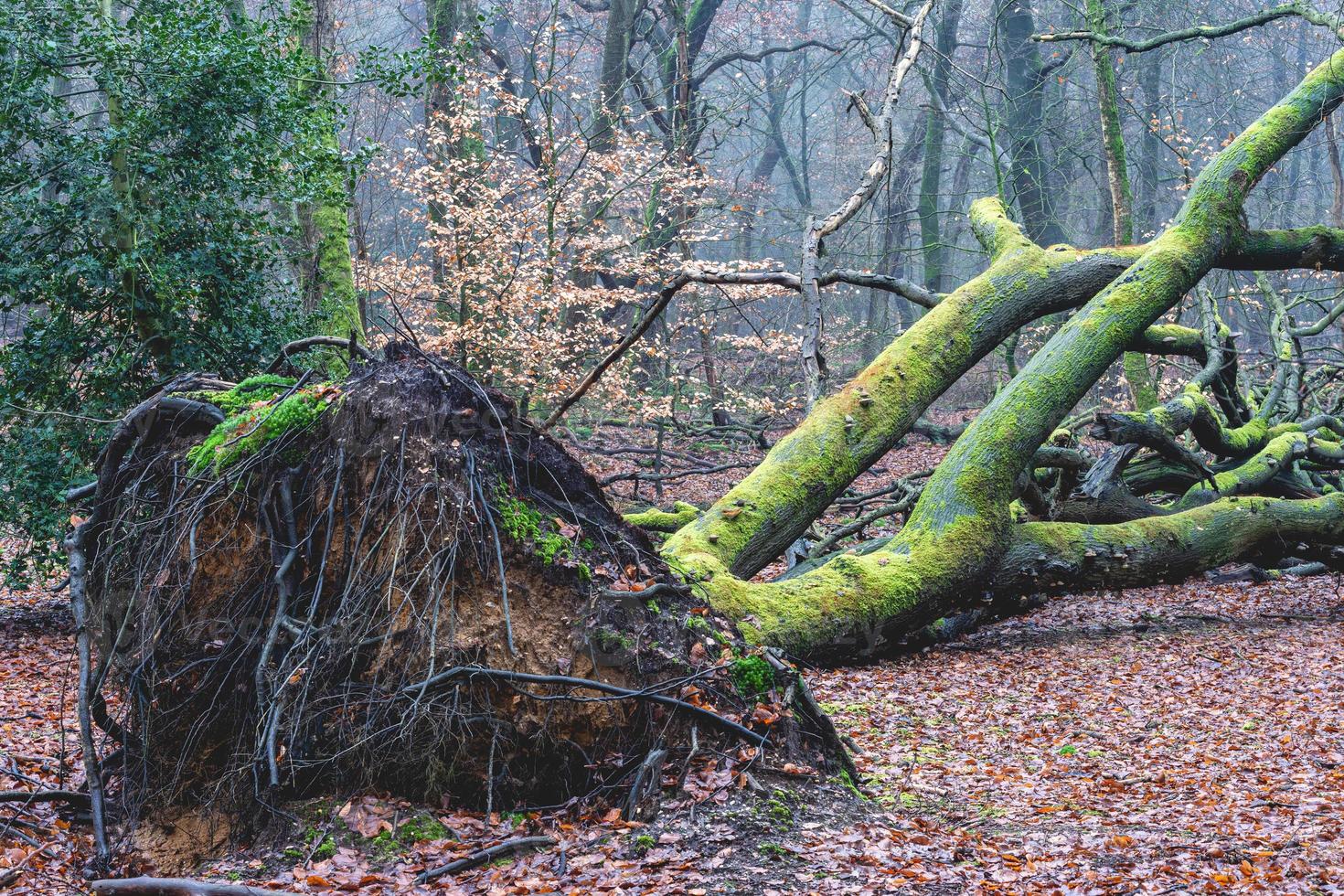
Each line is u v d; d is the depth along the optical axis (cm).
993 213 1355
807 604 898
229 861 520
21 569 1119
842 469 1002
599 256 2178
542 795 551
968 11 4328
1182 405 1231
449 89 2028
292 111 1175
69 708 851
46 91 1094
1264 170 1252
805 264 985
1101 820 555
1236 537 1178
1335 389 1756
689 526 961
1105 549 1096
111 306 1134
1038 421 1062
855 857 487
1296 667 911
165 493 628
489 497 573
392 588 556
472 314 1859
